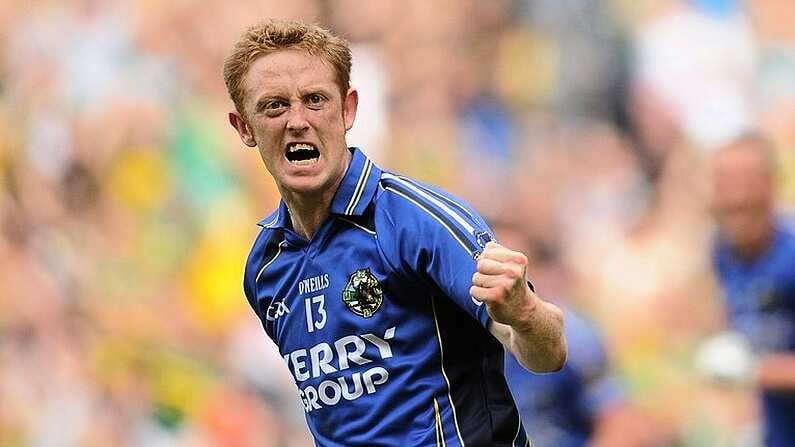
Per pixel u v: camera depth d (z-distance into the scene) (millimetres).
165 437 28641
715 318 25047
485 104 27422
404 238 9328
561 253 26141
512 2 27422
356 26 28047
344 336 9609
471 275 8898
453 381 9453
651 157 26438
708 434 24266
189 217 29016
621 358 25266
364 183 9633
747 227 18641
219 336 28172
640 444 24484
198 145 29031
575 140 26844
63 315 30422
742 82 26438
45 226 30734
